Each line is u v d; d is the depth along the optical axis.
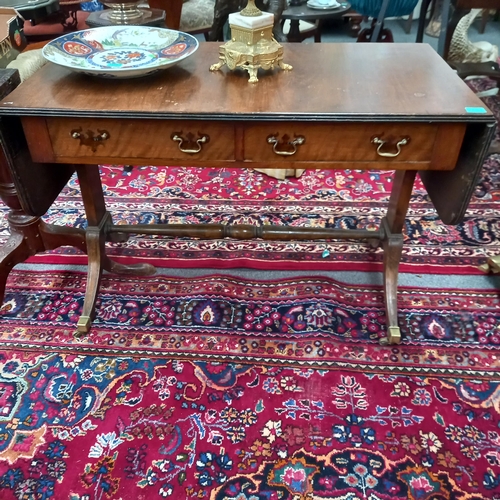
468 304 1.60
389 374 1.37
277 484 1.12
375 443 1.20
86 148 1.14
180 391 1.33
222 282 1.69
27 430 1.24
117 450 1.19
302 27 3.35
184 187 2.27
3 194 1.48
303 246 1.88
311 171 2.39
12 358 1.42
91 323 1.53
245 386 1.34
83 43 1.32
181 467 1.16
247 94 1.13
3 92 1.26
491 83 3.24
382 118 1.03
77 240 1.67
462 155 1.16
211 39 2.66
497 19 4.57
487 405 1.29
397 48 1.42
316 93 1.13
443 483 1.12
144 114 1.04
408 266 1.77
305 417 1.26
